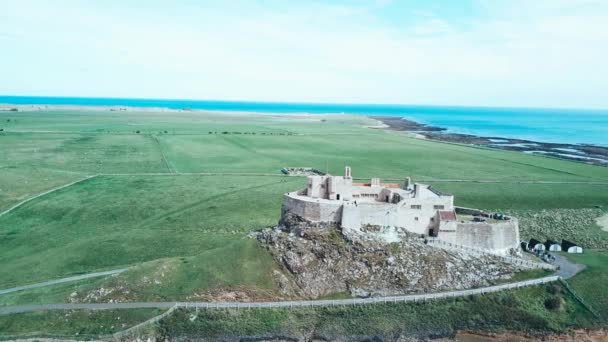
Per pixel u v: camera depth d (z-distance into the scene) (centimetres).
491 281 10462
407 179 13138
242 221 14988
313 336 8819
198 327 8775
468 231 11281
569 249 12781
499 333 9119
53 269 11144
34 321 8719
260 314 9112
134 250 12394
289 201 11681
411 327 9088
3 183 18862
